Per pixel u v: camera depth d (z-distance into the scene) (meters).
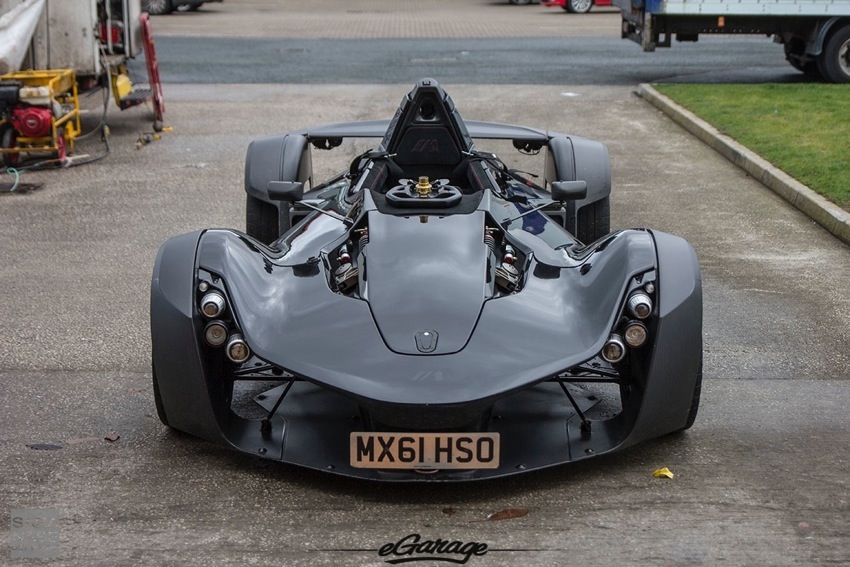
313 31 25.45
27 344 5.30
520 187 5.68
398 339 3.59
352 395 3.41
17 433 4.17
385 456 3.51
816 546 3.28
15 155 10.47
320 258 4.24
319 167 10.02
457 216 4.35
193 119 13.05
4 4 10.66
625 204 8.62
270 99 14.50
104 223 8.08
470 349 3.56
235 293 3.78
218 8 33.75
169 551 3.25
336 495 3.64
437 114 5.45
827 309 5.86
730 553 3.24
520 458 3.69
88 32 11.26
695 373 3.79
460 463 3.51
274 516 3.48
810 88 14.76
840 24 15.38
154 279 3.81
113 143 11.68
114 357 5.11
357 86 15.66
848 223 7.36
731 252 7.13
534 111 13.36
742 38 23.45
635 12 16.45
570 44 21.91
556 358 3.58
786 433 4.18
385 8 34.50
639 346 3.74
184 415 3.83
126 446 4.05
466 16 30.41
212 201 8.80
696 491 3.66
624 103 14.10
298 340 3.66
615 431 3.88
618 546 3.28
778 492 3.66
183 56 19.73
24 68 11.33
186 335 3.72
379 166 5.30
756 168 9.59
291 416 4.05
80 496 3.62
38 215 8.38
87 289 6.31
